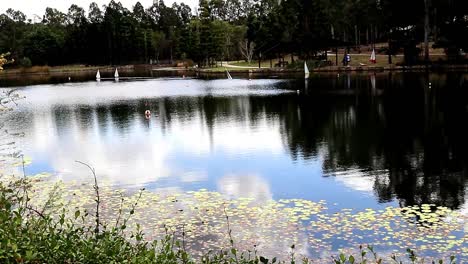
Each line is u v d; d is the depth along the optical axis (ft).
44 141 67.15
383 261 26.14
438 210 33.94
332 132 66.33
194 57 307.78
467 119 72.23
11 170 49.67
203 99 119.34
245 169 47.83
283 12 260.21
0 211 18.04
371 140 59.98
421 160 49.19
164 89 158.71
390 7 194.18
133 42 360.07
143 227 31.73
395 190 39.24
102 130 75.61
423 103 91.86
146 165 50.72
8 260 14.28
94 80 232.73
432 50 214.07
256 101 109.19
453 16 184.65
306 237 29.68
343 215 33.50
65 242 16.47
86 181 44.52
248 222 32.40
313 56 227.20
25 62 332.60
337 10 277.23
